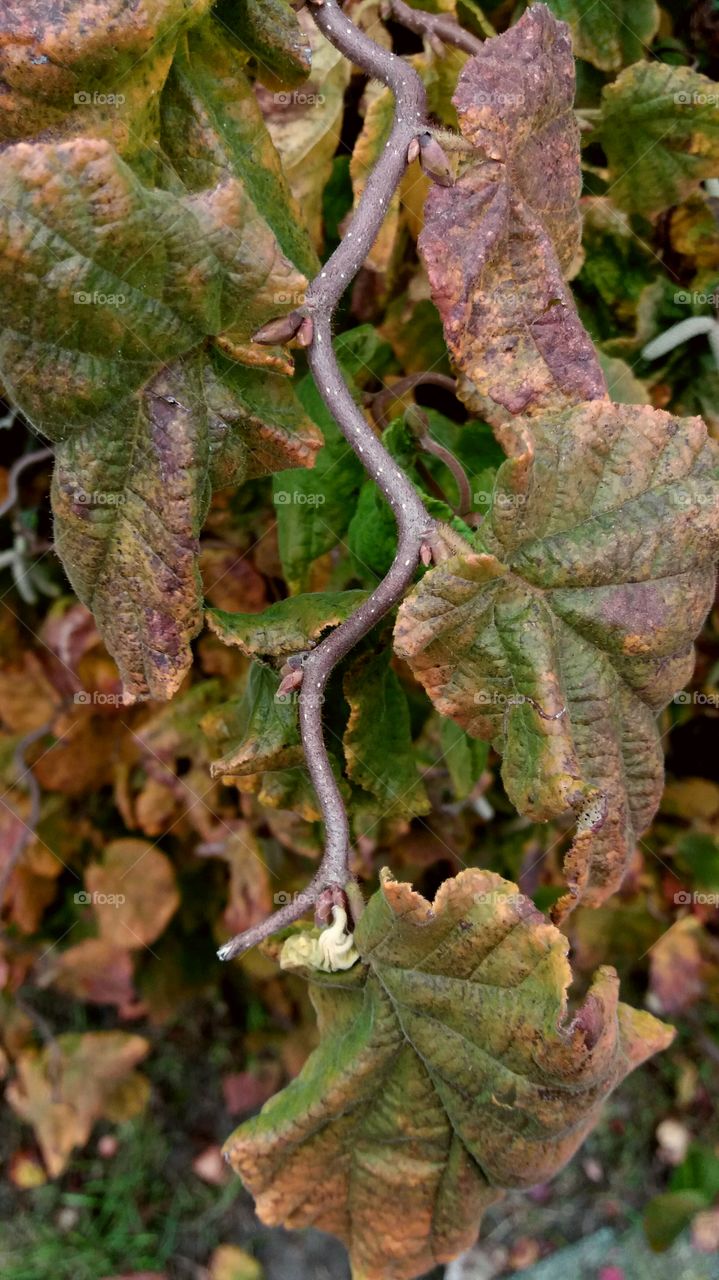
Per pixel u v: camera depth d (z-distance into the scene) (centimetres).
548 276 18
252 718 22
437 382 26
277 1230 57
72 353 16
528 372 18
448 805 38
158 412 17
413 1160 21
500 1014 18
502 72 18
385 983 19
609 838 19
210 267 16
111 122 17
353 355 27
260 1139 21
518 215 18
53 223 15
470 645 18
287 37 18
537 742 17
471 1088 19
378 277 29
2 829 45
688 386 31
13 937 51
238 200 16
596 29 26
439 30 23
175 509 17
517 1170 20
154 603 17
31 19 15
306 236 20
